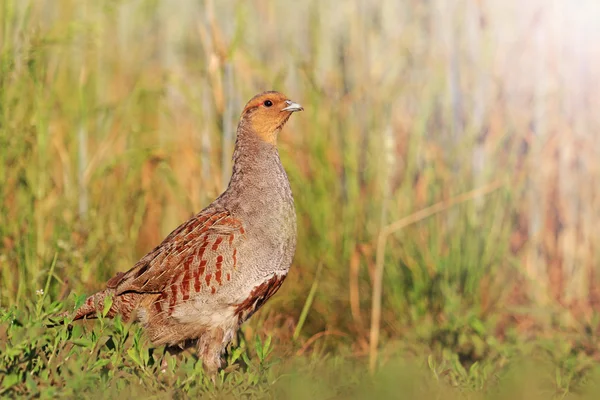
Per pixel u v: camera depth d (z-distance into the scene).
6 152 10.21
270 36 13.69
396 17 13.58
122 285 8.29
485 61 12.59
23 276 9.88
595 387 8.52
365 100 12.76
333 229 12.19
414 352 10.27
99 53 13.02
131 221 11.88
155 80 13.38
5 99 10.27
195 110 12.08
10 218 10.18
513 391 8.26
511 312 12.01
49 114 10.89
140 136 12.88
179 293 8.22
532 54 12.98
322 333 10.60
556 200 12.90
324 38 13.48
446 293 11.46
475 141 12.35
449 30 13.04
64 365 6.86
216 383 7.52
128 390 6.90
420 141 12.50
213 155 11.61
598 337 10.35
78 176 11.44
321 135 12.51
